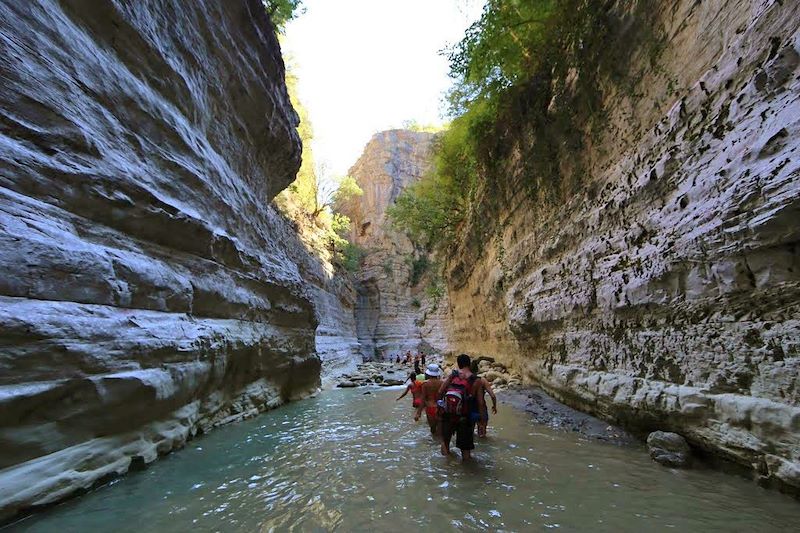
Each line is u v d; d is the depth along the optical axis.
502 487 4.32
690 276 4.88
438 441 6.57
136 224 5.34
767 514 3.41
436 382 7.23
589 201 8.18
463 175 20.61
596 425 6.95
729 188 4.21
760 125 3.95
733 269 4.11
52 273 3.79
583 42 7.92
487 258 17.83
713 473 4.45
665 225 5.46
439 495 4.11
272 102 11.12
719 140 4.59
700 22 5.21
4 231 3.44
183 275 6.35
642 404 5.57
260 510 3.76
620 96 7.12
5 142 3.74
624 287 6.29
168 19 6.80
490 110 13.01
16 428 3.34
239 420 8.24
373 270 52.28
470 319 23.09
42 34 4.30
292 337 11.80
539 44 9.79
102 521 3.47
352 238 60.31
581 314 8.10
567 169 9.33
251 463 5.29
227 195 8.55
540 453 5.62
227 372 7.78
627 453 5.41
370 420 8.60
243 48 9.62
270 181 13.24
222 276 7.68
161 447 5.32
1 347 3.22
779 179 3.52
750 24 4.31
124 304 4.80
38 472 3.53
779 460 3.61
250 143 10.77
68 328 3.79
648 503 3.77
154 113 6.07
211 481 4.55
